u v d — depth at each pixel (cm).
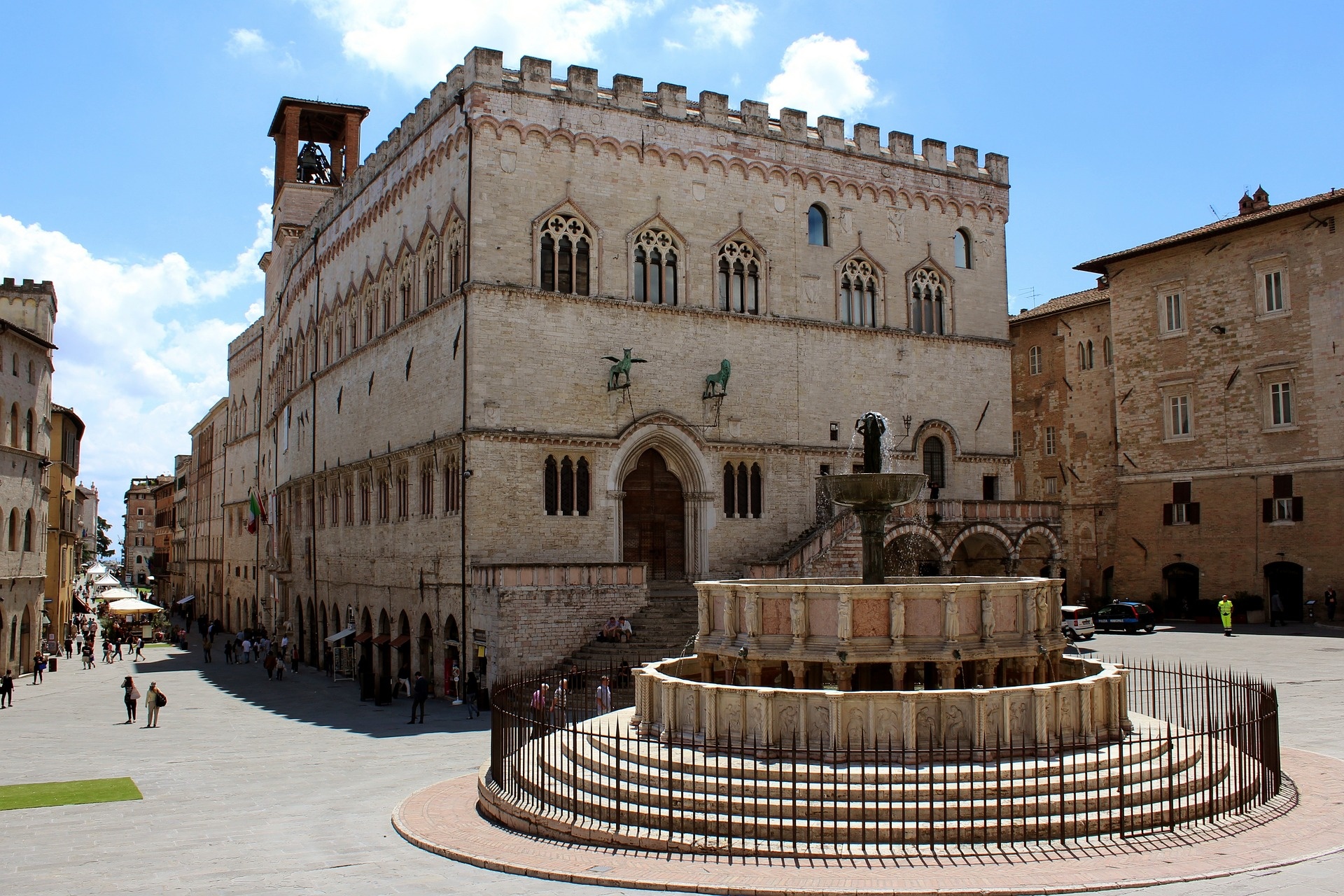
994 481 6688
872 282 6369
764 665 2870
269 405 10075
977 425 6625
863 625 2641
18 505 6700
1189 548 7250
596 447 5400
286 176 9175
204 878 2025
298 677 6831
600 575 4938
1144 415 7581
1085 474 8456
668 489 5700
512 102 5359
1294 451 6669
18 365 6694
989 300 6781
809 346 6069
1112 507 8225
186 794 2912
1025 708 2314
